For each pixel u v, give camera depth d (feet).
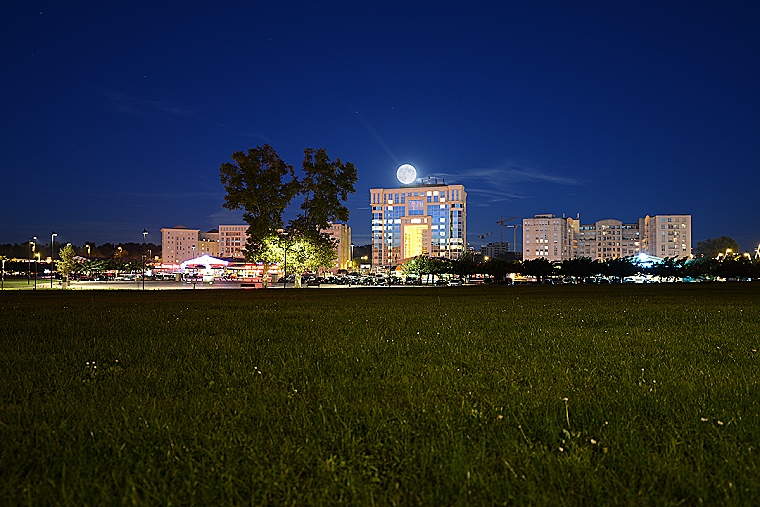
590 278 403.54
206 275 313.32
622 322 44.83
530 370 22.11
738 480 10.89
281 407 16.12
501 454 12.43
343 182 195.62
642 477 11.19
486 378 20.71
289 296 113.50
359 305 74.23
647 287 182.80
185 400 16.85
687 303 75.31
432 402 16.70
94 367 22.31
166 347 29.17
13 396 17.52
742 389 18.39
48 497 10.20
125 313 56.39
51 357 25.02
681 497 10.53
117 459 12.12
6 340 31.99
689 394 17.74
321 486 10.83
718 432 13.66
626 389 18.56
